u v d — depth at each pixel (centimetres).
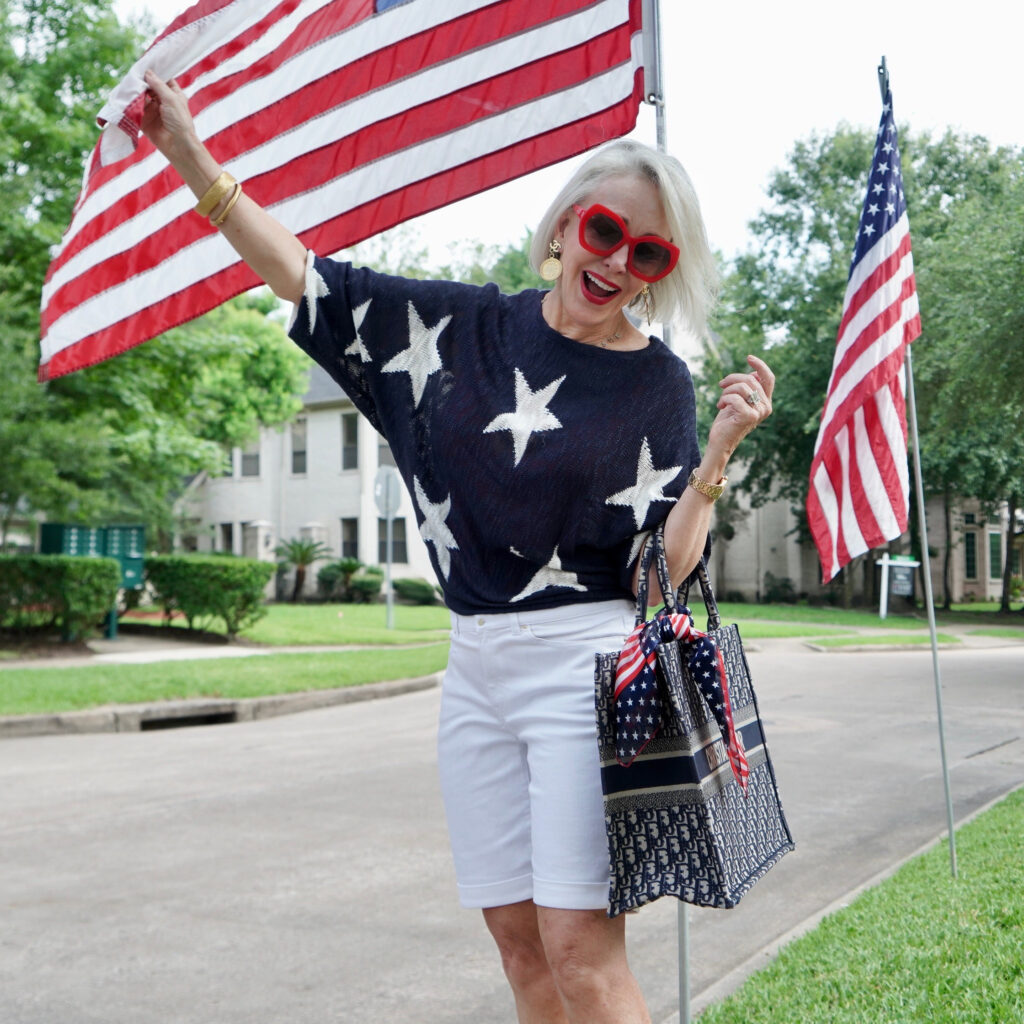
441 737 224
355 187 311
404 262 3353
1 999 380
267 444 3597
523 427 205
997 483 3294
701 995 353
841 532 548
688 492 205
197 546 3812
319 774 794
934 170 3191
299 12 312
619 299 211
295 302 219
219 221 218
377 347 217
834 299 3378
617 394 208
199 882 520
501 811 217
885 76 533
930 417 2295
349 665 1419
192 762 848
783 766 809
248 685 1202
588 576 208
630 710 187
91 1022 361
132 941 439
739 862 194
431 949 430
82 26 1589
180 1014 367
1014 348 1914
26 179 1466
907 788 727
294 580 3381
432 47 311
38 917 468
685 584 222
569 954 197
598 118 306
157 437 2047
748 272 3522
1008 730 987
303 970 408
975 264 1975
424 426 215
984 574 4522
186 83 313
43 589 1565
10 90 1509
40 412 1594
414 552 3306
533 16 312
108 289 321
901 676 1497
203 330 1741
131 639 1794
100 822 643
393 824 637
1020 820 565
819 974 336
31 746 932
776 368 3491
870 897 434
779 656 1902
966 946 339
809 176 3453
